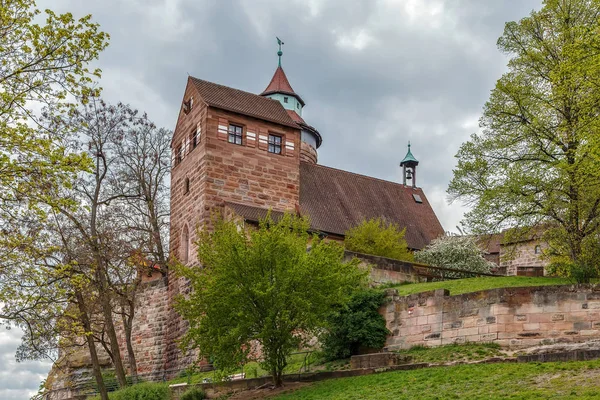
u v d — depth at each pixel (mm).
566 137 36062
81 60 22938
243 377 33062
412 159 64188
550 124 36594
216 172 47000
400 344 30875
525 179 36250
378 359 28453
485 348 27781
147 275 50000
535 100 37438
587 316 26719
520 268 44000
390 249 45906
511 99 38469
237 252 27781
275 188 49250
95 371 32938
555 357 23953
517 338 27516
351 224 51906
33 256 23312
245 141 48625
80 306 32500
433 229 57969
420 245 54844
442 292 29984
